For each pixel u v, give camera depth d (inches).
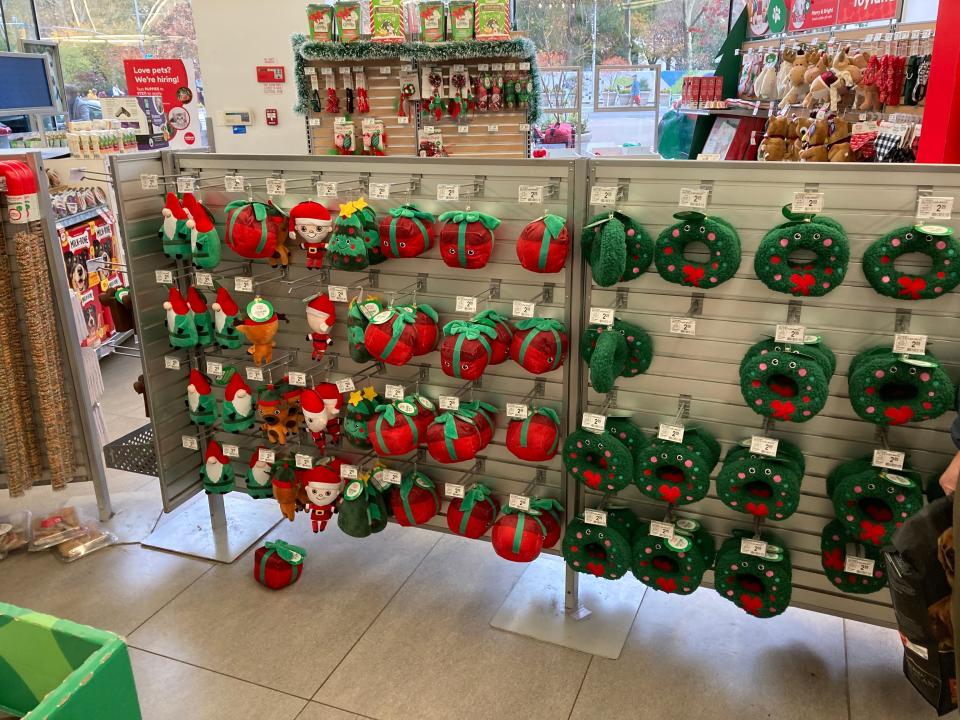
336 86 203.0
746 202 84.6
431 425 100.0
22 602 112.4
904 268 79.4
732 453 89.1
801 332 80.5
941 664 66.2
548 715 90.1
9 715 44.4
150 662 99.7
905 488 79.2
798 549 95.2
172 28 313.3
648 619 106.3
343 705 92.1
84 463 130.8
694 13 267.7
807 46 161.9
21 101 232.5
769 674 95.6
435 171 99.5
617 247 82.4
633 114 282.8
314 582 116.3
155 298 119.0
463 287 102.5
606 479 91.2
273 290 116.3
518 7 276.5
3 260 118.6
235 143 260.4
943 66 92.5
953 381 81.7
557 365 95.7
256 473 120.2
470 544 125.5
